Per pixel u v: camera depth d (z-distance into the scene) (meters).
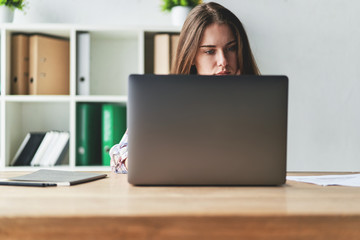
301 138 2.62
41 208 0.64
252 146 0.90
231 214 0.60
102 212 0.61
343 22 2.65
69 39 2.46
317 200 0.73
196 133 0.89
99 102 2.49
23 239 0.59
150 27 2.22
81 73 2.24
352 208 0.65
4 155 2.19
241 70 1.73
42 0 2.53
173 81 0.88
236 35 1.70
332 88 2.63
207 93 0.89
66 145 2.28
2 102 2.17
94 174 1.13
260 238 0.60
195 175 0.90
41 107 2.56
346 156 2.63
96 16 2.56
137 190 0.85
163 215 0.59
